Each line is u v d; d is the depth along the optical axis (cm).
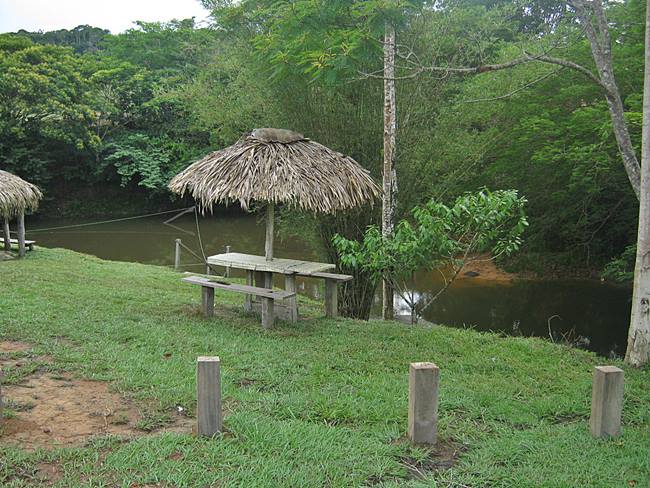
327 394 485
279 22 693
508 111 1308
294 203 721
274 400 462
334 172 760
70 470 340
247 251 1986
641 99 1093
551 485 346
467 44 1179
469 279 1590
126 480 330
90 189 2741
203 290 768
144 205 2812
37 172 2394
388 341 689
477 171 1350
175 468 344
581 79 1266
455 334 738
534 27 1794
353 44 647
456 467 368
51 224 2538
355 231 1033
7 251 1245
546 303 1387
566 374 603
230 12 1080
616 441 417
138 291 926
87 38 3984
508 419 463
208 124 1380
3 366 511
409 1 676
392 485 336
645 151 638
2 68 2173
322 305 1063
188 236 2295
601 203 1489
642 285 652
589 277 1590
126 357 554
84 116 2345
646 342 655
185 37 2964
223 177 720
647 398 536
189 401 453
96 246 2059
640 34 1211
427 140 1052
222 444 374
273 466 351
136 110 2622
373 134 1022
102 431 399
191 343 618
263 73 996
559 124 1277
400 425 431
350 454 373
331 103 1004
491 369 607
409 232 762
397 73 1001
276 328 723
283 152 746
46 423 407
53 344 583
